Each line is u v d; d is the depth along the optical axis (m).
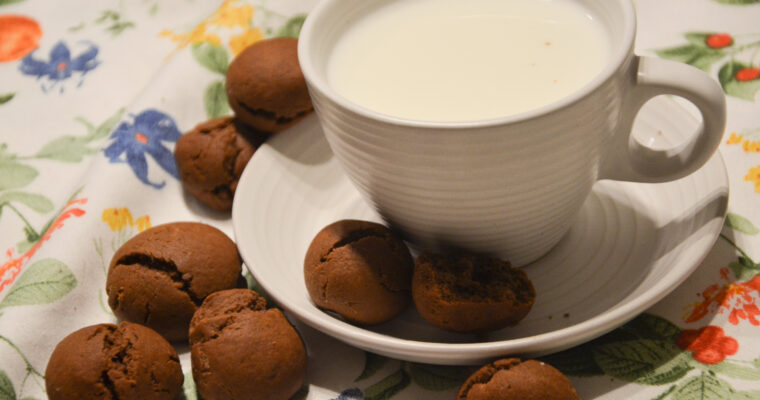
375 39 0.45
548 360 0.41
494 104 0.41
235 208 0.46
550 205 0.42
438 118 0.41
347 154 0.42
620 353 0.41
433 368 0.42
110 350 0.41
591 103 0.39
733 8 0.53
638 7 0.54
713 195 0.43
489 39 0.44
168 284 0.43
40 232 0.50
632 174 0.43
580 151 0.40
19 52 0.59
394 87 0.43
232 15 0.56
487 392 0.39
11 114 0.56
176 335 0.43
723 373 0.40
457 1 0.46
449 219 0.42
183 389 0.42
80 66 0.58
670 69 0.41
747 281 0.43
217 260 0.44
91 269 0.46
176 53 0.54
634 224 0.45
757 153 0.47
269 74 0.48
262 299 0.42
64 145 0.54
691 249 0.42
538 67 0.43
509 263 0.42
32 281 0.45
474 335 0.42
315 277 0.42
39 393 0.43
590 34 0.43
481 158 0.39
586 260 0.44
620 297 0.43
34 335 0.44
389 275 0.42
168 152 0.51
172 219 0.49
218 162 0.48
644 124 0.47
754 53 0.51
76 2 0.62
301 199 0.48
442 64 0.43
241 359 0.41
